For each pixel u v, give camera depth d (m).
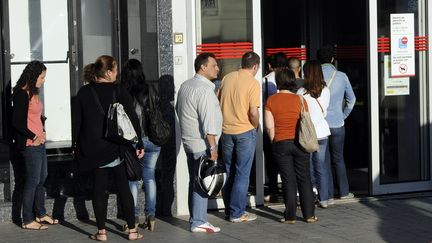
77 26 9.82
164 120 8.33
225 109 8.60
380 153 10.27
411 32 10.27
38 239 8.11
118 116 7.65
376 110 10.09
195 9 9.24
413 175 10.45
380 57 10.20
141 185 9.09
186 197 9.19
